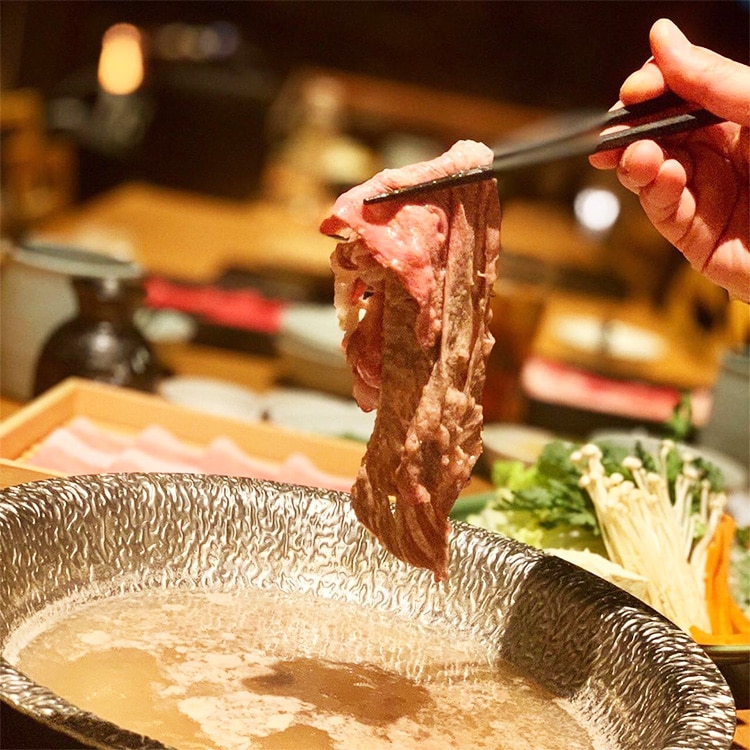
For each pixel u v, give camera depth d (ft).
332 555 2.26
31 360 3.22
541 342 5.39
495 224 1.95
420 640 2.17
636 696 1.96
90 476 2.18
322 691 2.02
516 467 2.84
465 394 1.96
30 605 2.04
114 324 3.16
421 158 8.00
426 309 1.90
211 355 4.94
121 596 2.14
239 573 2.23
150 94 8.55
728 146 2.15
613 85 10.82
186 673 2.00
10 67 9.11
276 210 7.29
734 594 2.69
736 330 3.85
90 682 1.95
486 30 10.87
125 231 6.10
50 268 3.19
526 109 10.51
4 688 1.69
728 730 1.79
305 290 5.70
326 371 4.10
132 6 10.55
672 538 2.50
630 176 2.03
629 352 5.39
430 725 1.98
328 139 7.97
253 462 2.77
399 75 11.10
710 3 10.12
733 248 2.18
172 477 2.23
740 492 3.38
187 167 8.79
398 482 1.97
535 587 2.16
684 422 2.97
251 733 1.90
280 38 11.01
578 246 7.21
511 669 2.13
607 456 2.66
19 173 6.34
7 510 2.03
